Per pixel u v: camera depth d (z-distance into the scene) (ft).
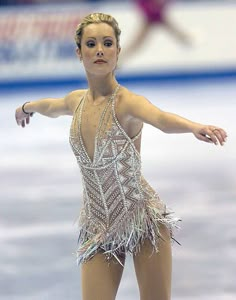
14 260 42.75
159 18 132.16
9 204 57.00
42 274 40.09
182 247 44.45
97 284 25.90
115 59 26.14
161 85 132.87
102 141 25.71
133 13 131.95
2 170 71.05
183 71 133.69
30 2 136.36
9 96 123.65
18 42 129.18
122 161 25.79
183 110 101.50
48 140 87.66
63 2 137.80
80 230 27.30
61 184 63.87
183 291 36.76
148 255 25.93
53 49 130.11
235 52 134.21
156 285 25.99
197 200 56.29
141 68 132.98
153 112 24.23
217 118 94.84
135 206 26.03
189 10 132.67
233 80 134.82
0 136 90.99
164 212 26.73
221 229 48.16
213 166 70.64
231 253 43.11
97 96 26.40
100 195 26.35
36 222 51.34
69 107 28.68
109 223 26.25
